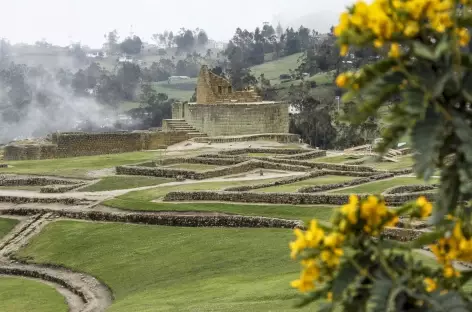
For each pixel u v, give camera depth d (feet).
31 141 597.11
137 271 200.03
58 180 373.61
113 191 332.39
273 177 365.81
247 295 149.28
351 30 38.17
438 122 36.42
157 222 248.11
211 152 485.15
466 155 35.53
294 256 39.37
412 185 287.28
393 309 37.42
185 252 208.03
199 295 160.66
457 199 39.83
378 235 41.86
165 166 421.59
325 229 40.52
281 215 244.01
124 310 155.84
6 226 278.05
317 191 300.20
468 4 37.40
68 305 179.52
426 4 36.81
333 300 38.93
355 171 373.81
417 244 41.45
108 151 546.67
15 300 185.06
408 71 37.93
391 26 37.32
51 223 267.80
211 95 609.01
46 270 217.15
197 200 283.79
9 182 373.20
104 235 240.73
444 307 37.60
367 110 38.24
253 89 654.94
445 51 36.68
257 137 554.46
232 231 225.56
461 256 40.86
